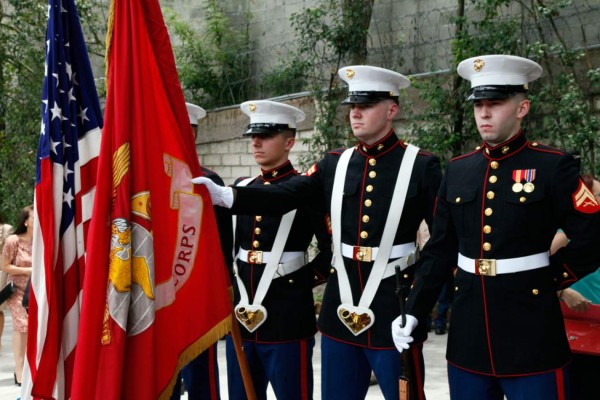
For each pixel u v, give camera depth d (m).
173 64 4.78
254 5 15.42
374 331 5.25
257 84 15.12
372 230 5.35
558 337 4.56
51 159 4.82
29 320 4.81
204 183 4.77
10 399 8.34
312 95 13.16
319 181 5.66
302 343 6.06
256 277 6.12
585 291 5.35
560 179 4.57
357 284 5.37
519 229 4.59
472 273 4.70
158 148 4.64
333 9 13.60
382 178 5.41
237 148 14.41
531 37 11.49
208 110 14.80
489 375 4.59
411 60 13.09
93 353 4.37
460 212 4.80
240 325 6.14
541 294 4.57
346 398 5.40
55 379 4.71
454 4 12.51
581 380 5.33
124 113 4.54
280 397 6.06
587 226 4.50
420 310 4.87
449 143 11.24
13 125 16.08
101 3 16.56
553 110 10.68
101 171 4.50
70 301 4.82
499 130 4.66
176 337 4.58
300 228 6.14
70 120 4.93
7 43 16.09
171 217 4.64
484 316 4.62
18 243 9.01
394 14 13.30
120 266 4.41
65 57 4.94
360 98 5.36
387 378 5.21
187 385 6.22
